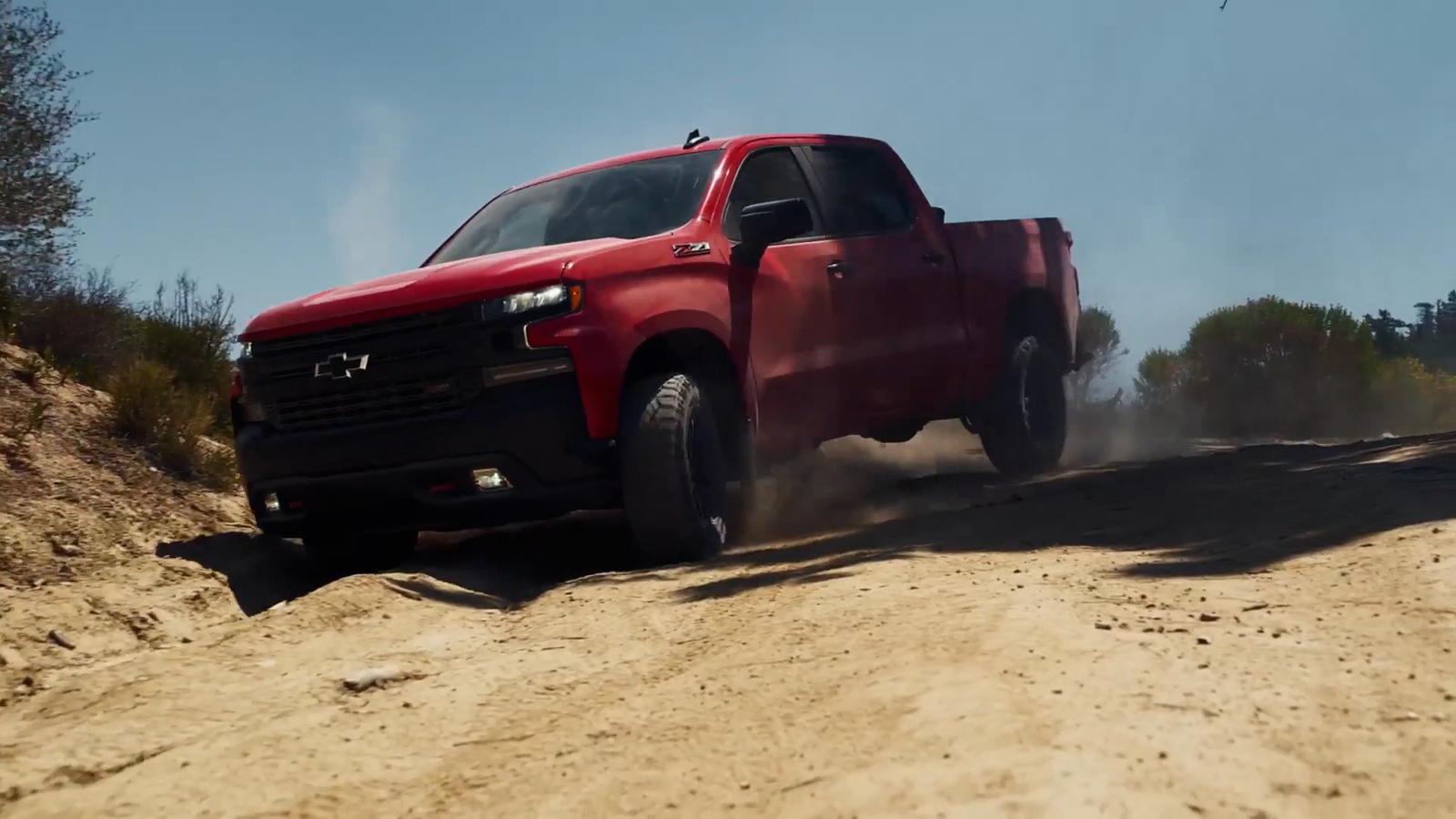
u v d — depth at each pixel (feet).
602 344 23.91
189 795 12.84
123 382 34.58
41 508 28.50
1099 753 10.59
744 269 27.78
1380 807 9.31
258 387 25.89
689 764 11.93
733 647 16.28
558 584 24.18
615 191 29.78
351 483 24.64
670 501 24.12
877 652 14.78
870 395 31.45
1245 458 36.91
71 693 17.52
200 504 31.89
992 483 36.40
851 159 33.94
